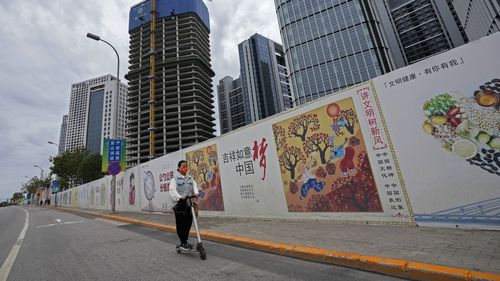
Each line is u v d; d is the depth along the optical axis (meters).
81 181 59.88
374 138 5.32
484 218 3.97
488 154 3.98
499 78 3.91
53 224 11.98
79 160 55.44
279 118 7.35
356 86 5.68
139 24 124.44
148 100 111.69
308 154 6.56
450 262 2.97
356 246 3.97
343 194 5.80
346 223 5.70
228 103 162.38
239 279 3.30
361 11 93.44
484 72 4.05
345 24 95.19
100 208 21.33
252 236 5.43
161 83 111.75
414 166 4.75
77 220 13.37
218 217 9.03
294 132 6.92
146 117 108.25
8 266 4.70
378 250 3.67
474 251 3.21
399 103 4.98
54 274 4.05
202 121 112.19
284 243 4.60
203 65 121.25
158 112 109.00
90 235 7.85
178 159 11.54
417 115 4.73
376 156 5.28
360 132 5.57
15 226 12.33
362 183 5.48
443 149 4.42
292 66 103.31
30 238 8.09
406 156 4.85
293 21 105.44
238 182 8.48
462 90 4.24
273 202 7.35
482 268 2.72
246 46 150.25
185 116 108.19
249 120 143.25
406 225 4.80
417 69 4.78
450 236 3.90
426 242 3.77
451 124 4.34
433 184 4.51
